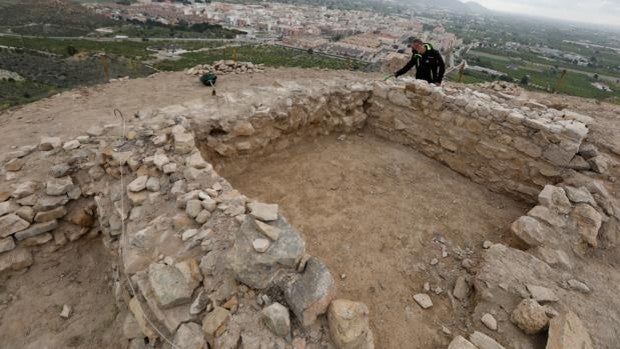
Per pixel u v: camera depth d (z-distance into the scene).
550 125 5.95
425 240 5.36
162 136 5.41
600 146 6.33
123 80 11.38
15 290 4.56
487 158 6.80
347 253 4.98
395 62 15.14
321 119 8.04
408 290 4.46
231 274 3.30
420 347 3.74
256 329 2.92
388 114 8.30
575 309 3.69
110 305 4.39
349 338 2.83
